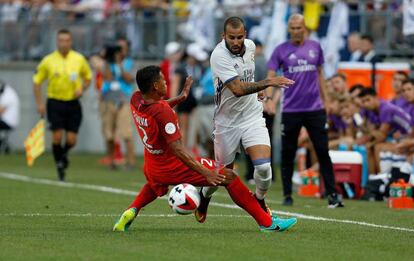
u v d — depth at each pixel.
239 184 32.78
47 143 90.94
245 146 34.47
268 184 34.38
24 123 90.38
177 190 32.28
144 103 31.34
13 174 64.75
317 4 66.81
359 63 59.88
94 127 87.62
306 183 52.41
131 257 27.23
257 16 75.25
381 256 27.97
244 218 38.12
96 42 85.19
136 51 82.38
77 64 58.84
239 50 33.56
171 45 70.44
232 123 34.59
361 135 53.91
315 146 44.53
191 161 31.27
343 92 55.59
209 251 28.41
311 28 66.31
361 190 50.47
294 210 42.72
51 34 88.31
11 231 33.16
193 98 70.31
